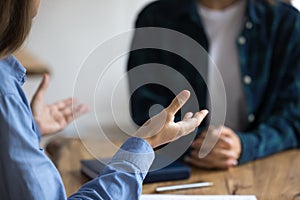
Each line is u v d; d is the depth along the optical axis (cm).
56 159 138
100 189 84
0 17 74
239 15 178
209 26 180
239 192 117
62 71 332
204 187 121
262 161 143
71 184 121
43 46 328
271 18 175
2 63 80
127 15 330
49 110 141
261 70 174
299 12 175
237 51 176
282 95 171
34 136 79
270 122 161
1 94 76
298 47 172
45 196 77
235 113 180
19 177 75
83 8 327
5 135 75
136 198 87
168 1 180
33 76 257
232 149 137
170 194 116
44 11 323
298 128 158
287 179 127
